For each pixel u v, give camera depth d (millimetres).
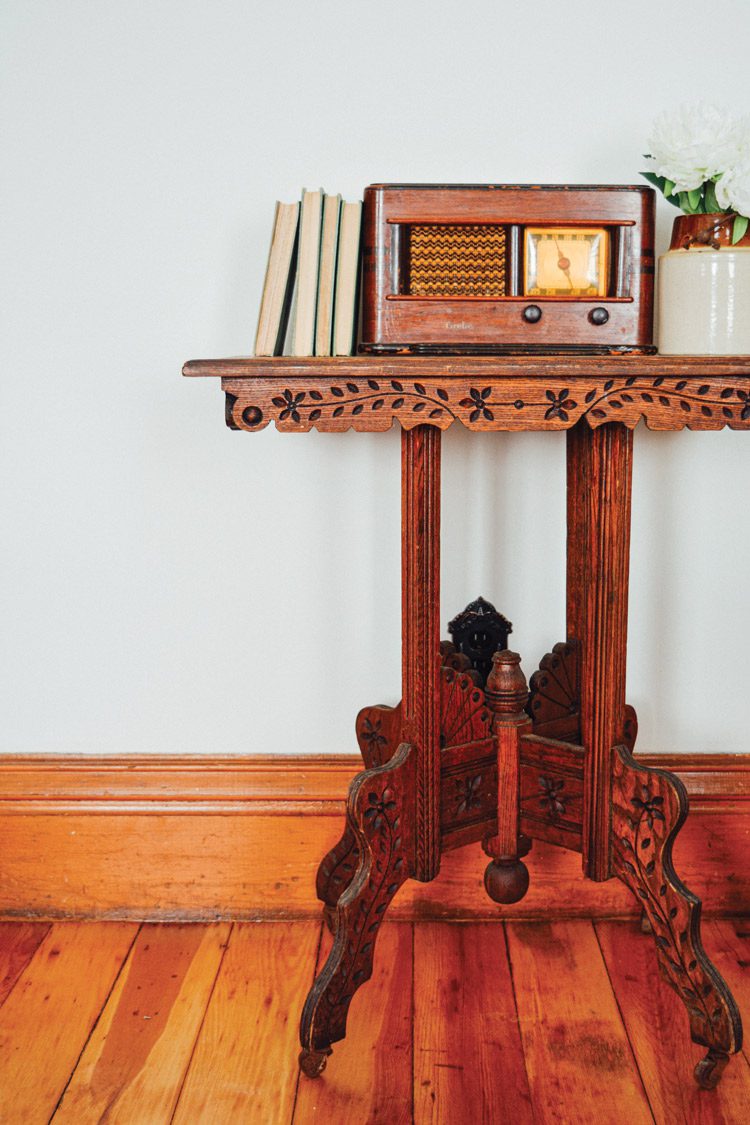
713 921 1936
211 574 1924
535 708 1755
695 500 1907
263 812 1924
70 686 1947
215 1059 1562
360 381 1441
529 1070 1540
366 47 1805
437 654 1557
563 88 1812
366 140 1823
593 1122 1442
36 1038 1604
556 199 1487
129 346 1861
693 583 1931
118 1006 1684
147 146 1818
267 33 1801
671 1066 1552
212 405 1875
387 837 1552
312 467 1896
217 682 1947
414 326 1495
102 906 1943
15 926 1926
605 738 1554
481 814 1656
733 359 1419
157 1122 1439
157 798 1925
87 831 1933
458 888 1937
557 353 1498
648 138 1768
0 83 1801
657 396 1448
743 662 1940
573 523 1798
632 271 1500
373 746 1802
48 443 1885
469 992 1720
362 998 1705
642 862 1546
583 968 1786
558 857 1933
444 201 1479
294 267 1548
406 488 1521
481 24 1801
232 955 1831
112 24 1794
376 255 1487
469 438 1894
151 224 1835
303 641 1938
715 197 1546
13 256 1838
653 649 1943
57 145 1814
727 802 1928
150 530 1911
